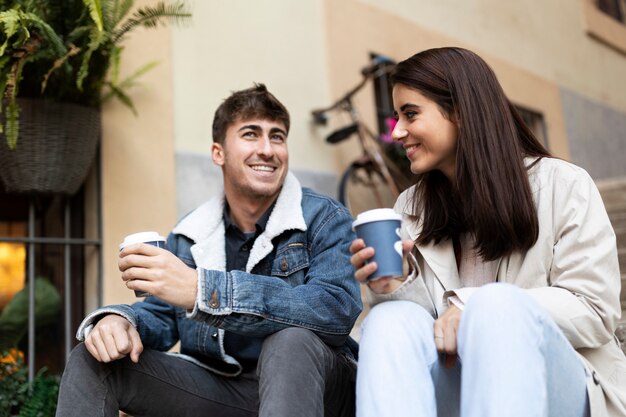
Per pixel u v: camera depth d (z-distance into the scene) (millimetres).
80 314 2580
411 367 1139
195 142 3043
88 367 1377
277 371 1246
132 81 2807
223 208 1768
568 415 1116
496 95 1377
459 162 1366
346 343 1634
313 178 3623
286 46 3650
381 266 1162
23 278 2469
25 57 2018
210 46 3227
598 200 1294
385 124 4410
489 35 5672
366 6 4309
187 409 1502
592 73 7125
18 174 2223
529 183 1325
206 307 1304
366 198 3957
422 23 4844
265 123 1727
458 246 1491
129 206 2701
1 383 2082
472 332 1079
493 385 1015
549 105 6289
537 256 1302
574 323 1177
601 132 7000
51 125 2230
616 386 1243
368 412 1115
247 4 3479
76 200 2633
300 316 1376
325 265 1537
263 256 1621
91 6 2027
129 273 1313
